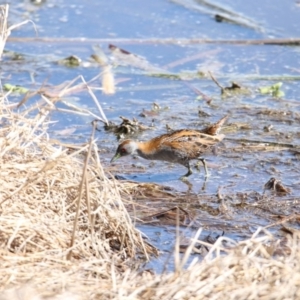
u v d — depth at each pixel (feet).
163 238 34.91
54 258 29.50
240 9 65.51
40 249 30.35
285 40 60.34
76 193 33.22
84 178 31.01
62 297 25.76
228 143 46.09
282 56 58.90
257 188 40.29
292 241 31.48
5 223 30.32
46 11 65.57
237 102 52.24
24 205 31.30
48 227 30.96
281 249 32.65
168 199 39.11
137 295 26.37
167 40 60.39
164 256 33.12
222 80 55.52
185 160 42.52
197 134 42.80
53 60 57.93
